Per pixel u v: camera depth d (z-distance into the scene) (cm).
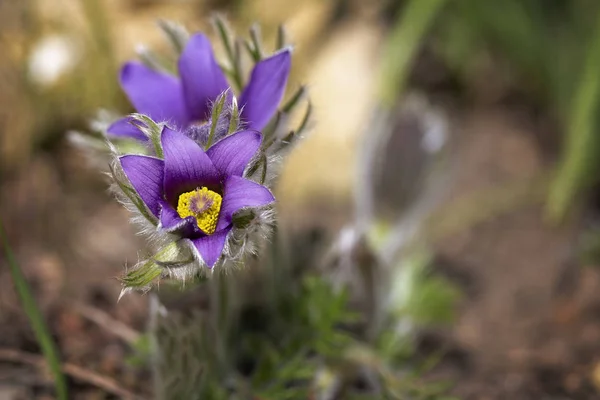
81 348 74
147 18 100
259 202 57
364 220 79
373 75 102
